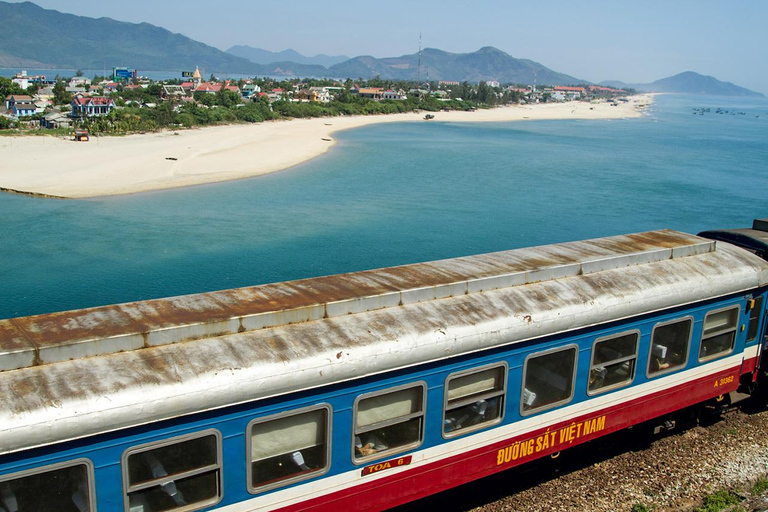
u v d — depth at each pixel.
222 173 69.62
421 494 9.98
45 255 39.59
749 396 15.22
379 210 54.25
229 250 41.31
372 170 76.62
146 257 39.53
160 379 7.50
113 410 7.09
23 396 6.84
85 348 7.59
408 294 10.00
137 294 33.31
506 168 81.56
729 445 13.75
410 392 9.46
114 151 81.19
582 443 12.52
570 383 11.23
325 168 76.69
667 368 12.62
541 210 55.50
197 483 7.99
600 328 11.30
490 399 10.34
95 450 7.16
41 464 6.88
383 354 8.91
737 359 13.90
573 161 90.62
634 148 112.06
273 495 8.55
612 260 12.34
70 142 88.56
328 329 9.02
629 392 12.10
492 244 43.69
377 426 9.18
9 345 7.39
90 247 41.44
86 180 62.69
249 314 8.75
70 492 7.17
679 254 13.33
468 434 10.17
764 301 14.02
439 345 9.39
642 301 11.64
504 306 10.42
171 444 7.62
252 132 111.69
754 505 11.57
